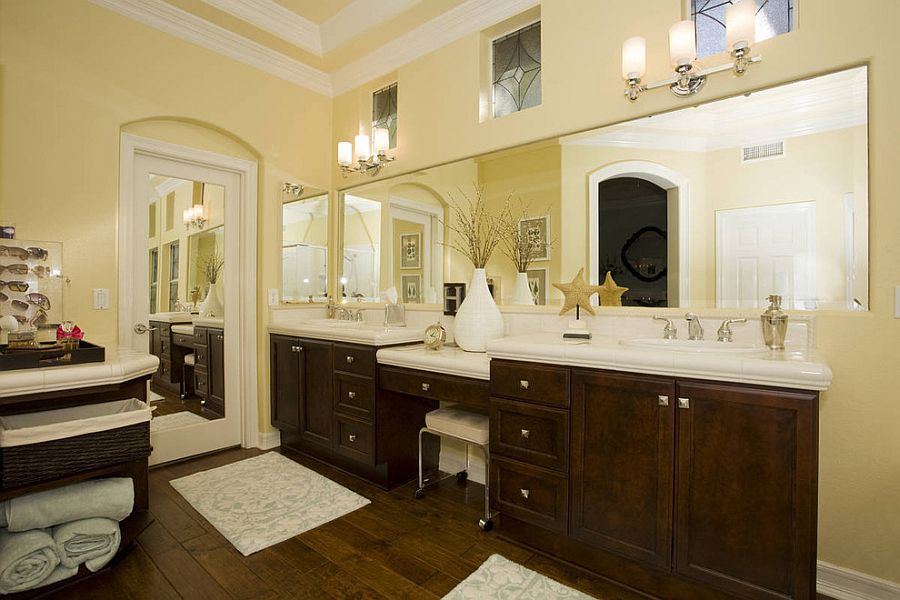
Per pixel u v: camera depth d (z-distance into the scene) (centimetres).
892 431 156
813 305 172
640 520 159
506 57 268
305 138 346
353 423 262
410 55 303
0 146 212
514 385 190
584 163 227
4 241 213
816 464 131
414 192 302
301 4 289
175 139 283
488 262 264
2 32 214
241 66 307
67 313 231
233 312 318
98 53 244
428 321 293
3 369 161
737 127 188
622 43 213
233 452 311
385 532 207
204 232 304
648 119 208
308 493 247
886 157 156
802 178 174
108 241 246
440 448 284
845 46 163
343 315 346
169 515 220
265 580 171
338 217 355
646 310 209
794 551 134
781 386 136
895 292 155
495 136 260
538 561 185
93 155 242
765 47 178
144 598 160
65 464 165
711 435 146
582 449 172
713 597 151
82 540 167
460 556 188
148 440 189
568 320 230
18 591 153
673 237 203
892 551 157
